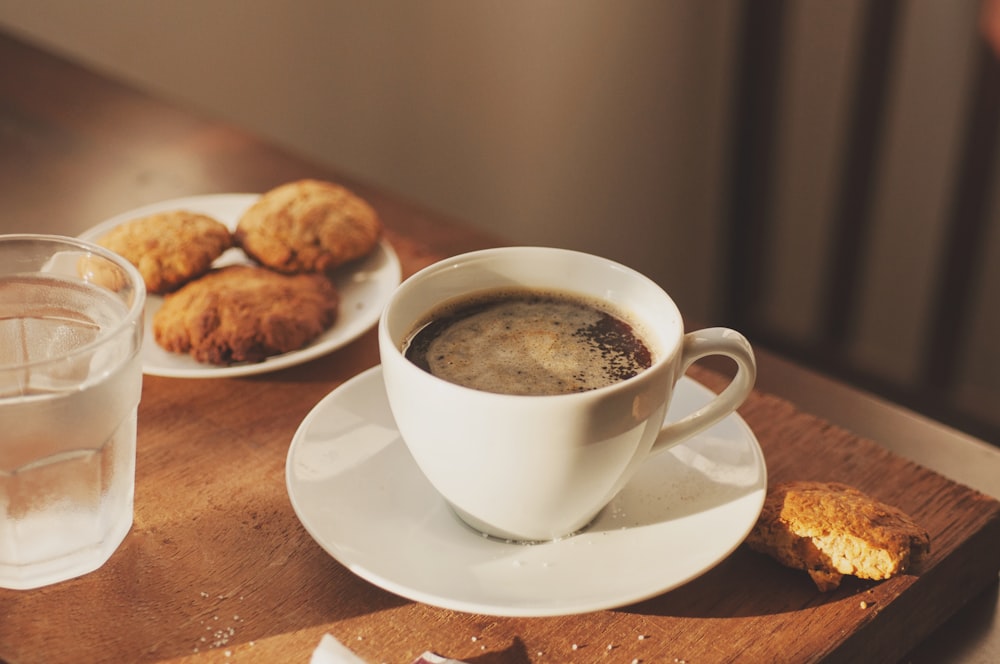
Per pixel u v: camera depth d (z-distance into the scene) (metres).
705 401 0.52
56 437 0.44
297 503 0.46
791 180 1.43
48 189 0.71
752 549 0.48
